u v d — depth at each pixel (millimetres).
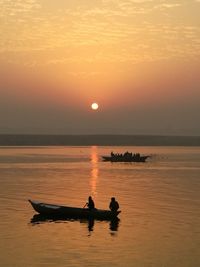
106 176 103688
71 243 37969
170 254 34938
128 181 91500
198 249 36344
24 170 120812
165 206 57250
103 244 37656
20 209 54219
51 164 147625
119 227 44406
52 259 33312
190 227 44188
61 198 65062
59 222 46812
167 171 120750
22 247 36500
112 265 32125
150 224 45656
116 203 49219
